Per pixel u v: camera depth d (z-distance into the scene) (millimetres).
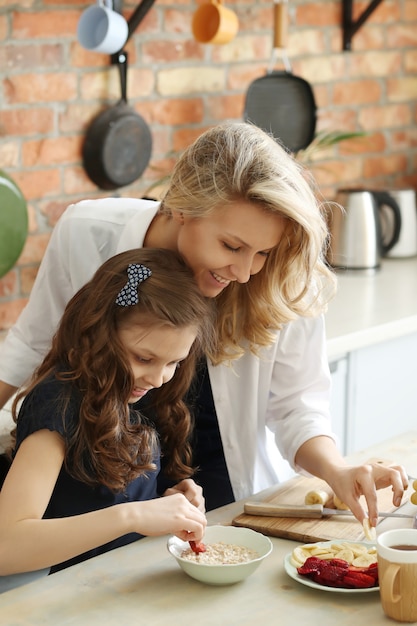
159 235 1985
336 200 3582
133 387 1757
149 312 1701
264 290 1912
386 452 2121
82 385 1742
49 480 1676
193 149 1775
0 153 2822
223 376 2094
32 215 2934
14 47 2789
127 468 1771
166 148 3252
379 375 3084
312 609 1479
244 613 1465
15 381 2182
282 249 1831
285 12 3262
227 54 3357
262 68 3480
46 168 2936
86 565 1629
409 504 1878
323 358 2131
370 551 1620
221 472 2158
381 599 1462
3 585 1874
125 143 3055
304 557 1617
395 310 3090
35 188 2922
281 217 1711
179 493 1693
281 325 2018
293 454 2031
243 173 1676
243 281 1769
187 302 1722
